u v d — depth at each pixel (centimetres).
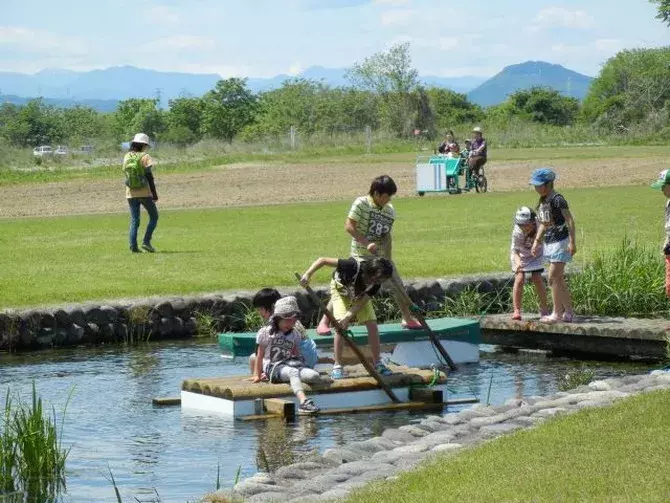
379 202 1287
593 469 737
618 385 1122
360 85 9000
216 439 1079
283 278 1891
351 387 1227
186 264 2056
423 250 2231
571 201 3122
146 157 2219
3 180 4641
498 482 725
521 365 1481
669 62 12494
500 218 2803
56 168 5400
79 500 883
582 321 1563
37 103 11119
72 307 1648
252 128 9762
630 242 2025
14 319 1598
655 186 1399
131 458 1012
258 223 2817
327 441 1070
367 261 1238
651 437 812
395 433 967
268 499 761
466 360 1508
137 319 1672
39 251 2269
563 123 12769
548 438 837
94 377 1402
